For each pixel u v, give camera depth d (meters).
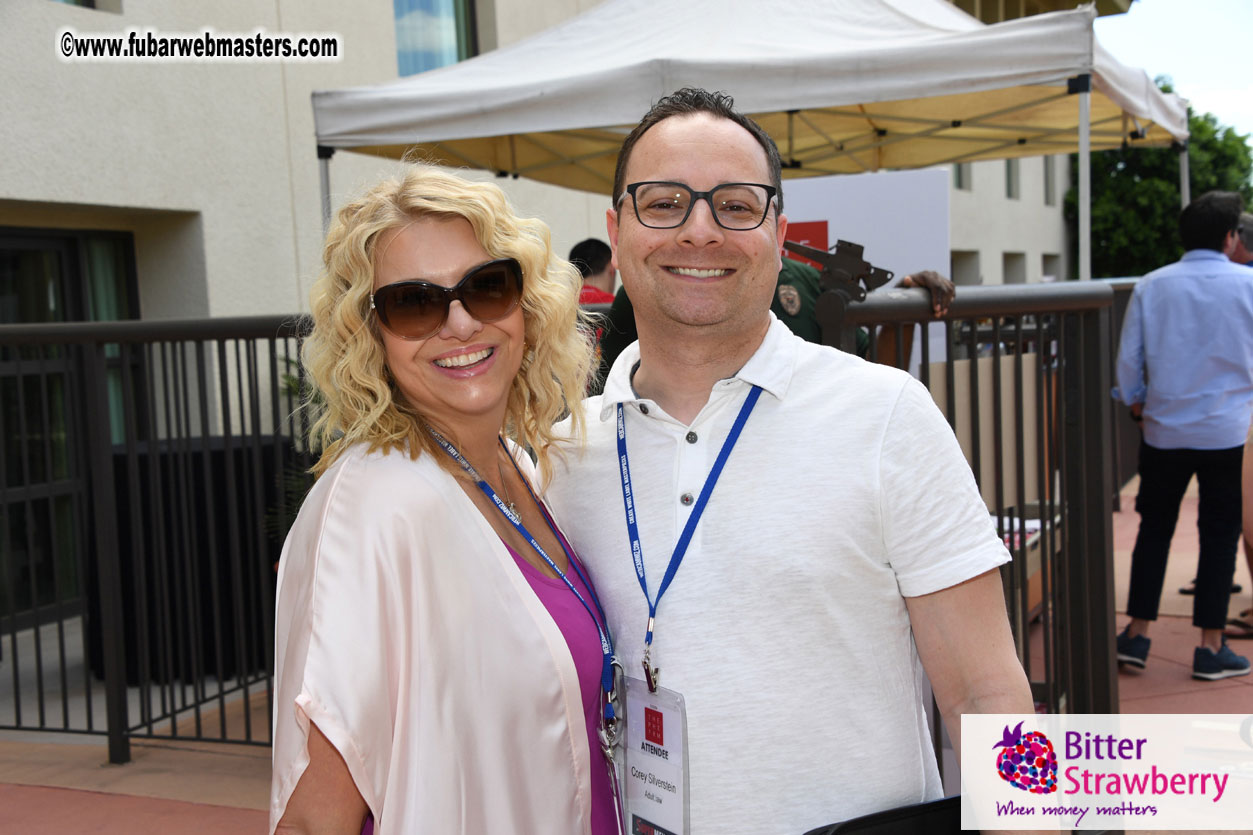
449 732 1.22
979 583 1.31
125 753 3.45
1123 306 7.11
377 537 1.21
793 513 1.30
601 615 1.45
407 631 1.20
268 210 6.48
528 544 1.40
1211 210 3.77
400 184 1.35
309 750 1.14
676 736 1.32
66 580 5.75
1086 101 3.71
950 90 3.79
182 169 5.90
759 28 4.38
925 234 4.93
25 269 5.56
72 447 3.88
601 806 1.39
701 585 1.33
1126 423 8.19
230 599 4.22
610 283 4.70
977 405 2.28
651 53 4.35
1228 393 3.69
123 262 6.12
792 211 5.17
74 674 4.64
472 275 1.33
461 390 1.36
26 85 5.05
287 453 4.28
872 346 2.33
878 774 1.32
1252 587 5.04
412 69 8.11
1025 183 19.67
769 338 1.40
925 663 1.34
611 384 1.47
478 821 1.24
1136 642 3.94
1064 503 2.52
